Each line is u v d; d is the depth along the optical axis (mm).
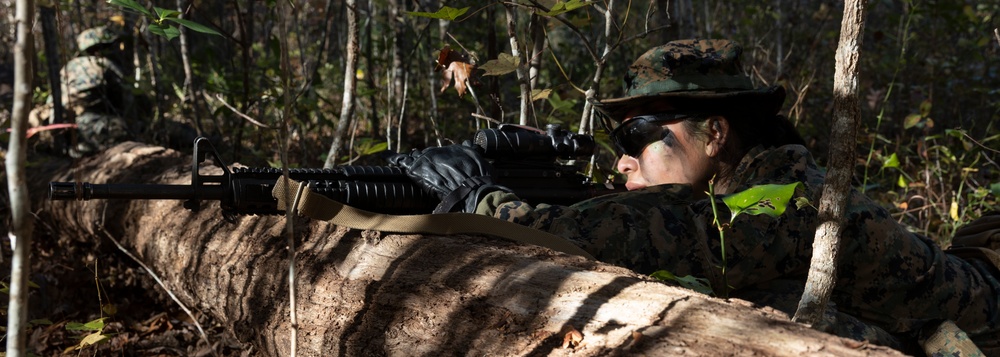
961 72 6855
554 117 4492
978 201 4793
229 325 2857
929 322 2375
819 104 6820
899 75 6992
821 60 7805
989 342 2461
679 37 4949
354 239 2414
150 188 2244
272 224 2836
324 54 8281
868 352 1471
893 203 5113
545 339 1759
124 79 6781
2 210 4910
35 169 5137
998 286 2529
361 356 2131
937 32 7188
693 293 1763
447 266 2107
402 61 5746
